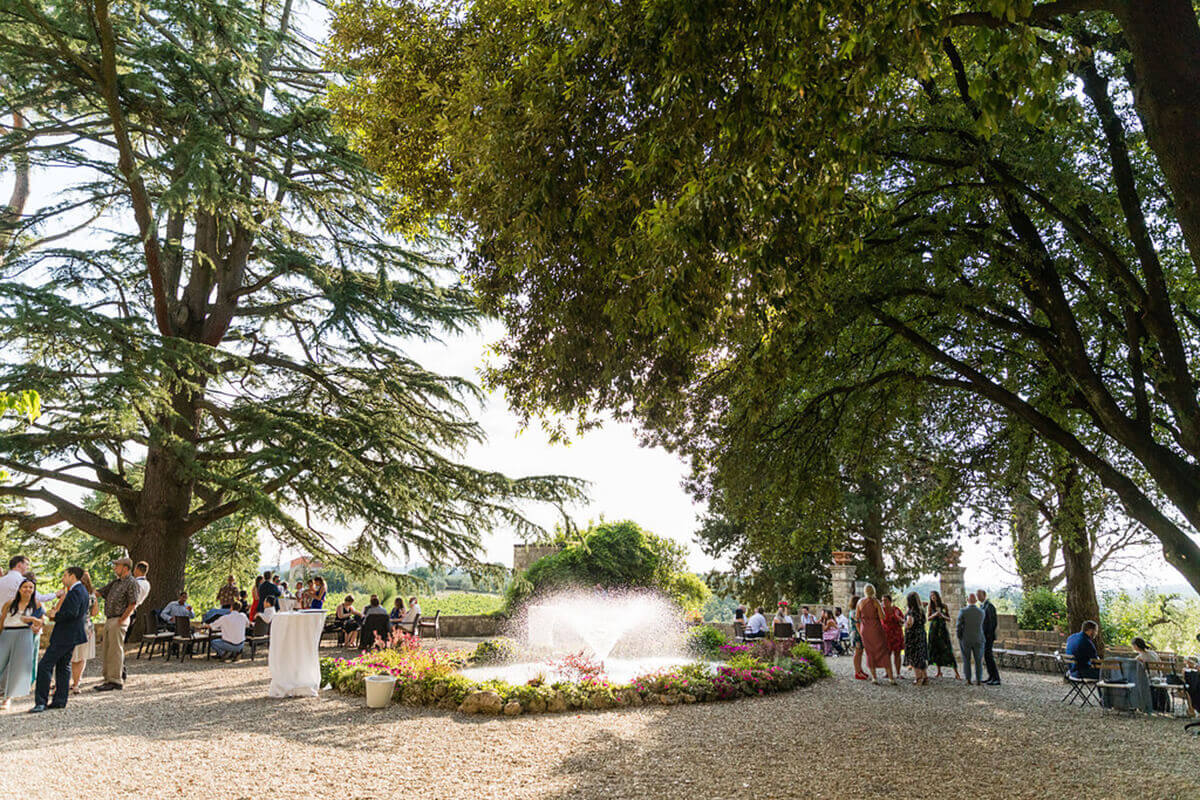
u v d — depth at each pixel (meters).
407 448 17.50
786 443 10.91
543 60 6.20
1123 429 7.57
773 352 7.85
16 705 9.18
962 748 7.60
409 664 10.81
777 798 5.67
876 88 5.18
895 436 11.96
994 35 4.62
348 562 17.83
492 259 8.23
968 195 8.30
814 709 9.94
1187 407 7.11
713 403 10.75
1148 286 7.55
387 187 9.45
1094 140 8.38
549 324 7.36
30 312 12.56
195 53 16.11
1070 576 15.71
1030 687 13.05
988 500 13.50
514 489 18.11
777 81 4.98
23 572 9.36
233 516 24.53
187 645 14.45
